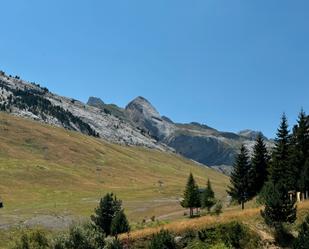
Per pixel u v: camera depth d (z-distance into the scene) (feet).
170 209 377.71
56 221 296.51
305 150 256.52
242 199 280.10
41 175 567.59
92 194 512.63
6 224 265.13
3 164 580.30
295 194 222.89
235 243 156.15
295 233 160.45
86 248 145.59
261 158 293.02
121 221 190.08
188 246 158.61
